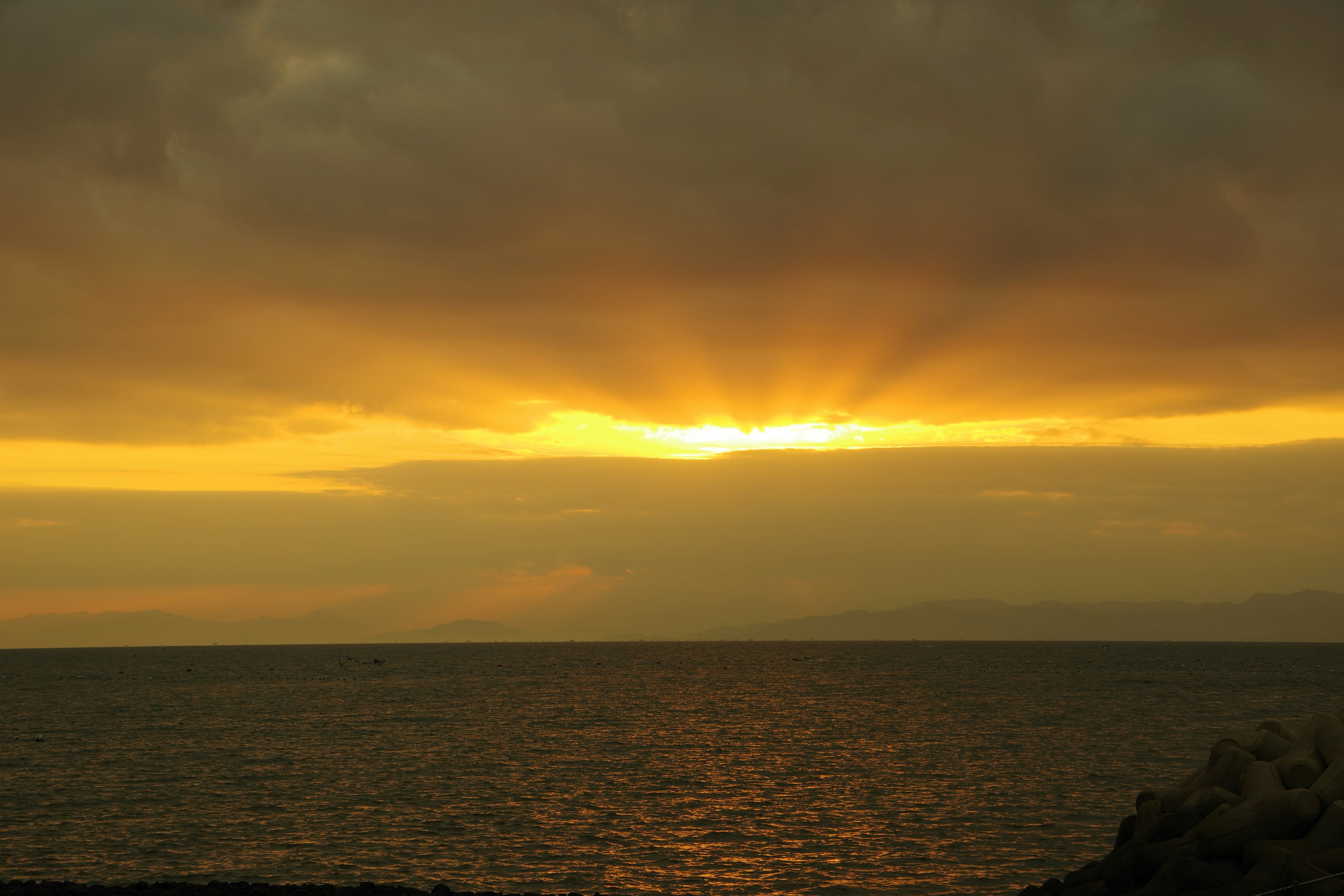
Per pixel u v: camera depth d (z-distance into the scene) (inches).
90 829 1760.6
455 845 1642.5
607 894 1360.7
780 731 3415.4
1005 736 3213.6
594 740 3147.1
